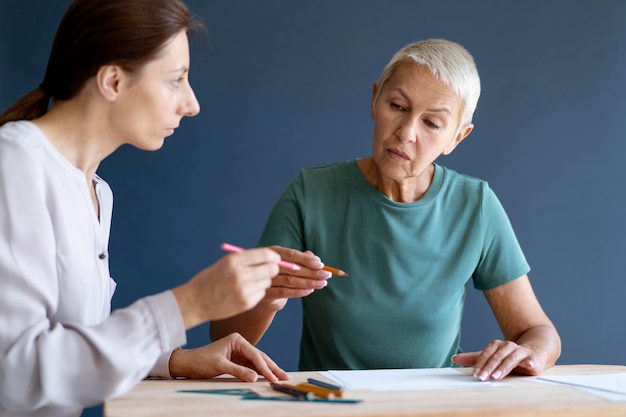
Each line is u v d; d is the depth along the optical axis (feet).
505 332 5.56
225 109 8.33
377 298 5.36
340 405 3.53
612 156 8.66
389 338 5.37
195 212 8.34
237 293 3.37
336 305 5.37
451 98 4.94
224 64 8.30
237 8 8.29
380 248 5.41
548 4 8.57
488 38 8.54
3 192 3.40
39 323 3.38
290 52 8.38
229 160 8.37
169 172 8.29
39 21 8.10
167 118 3.72
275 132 8.40
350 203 5.52
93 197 4.16
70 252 3.63
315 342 5.53
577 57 8.61
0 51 8.04
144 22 3.54
